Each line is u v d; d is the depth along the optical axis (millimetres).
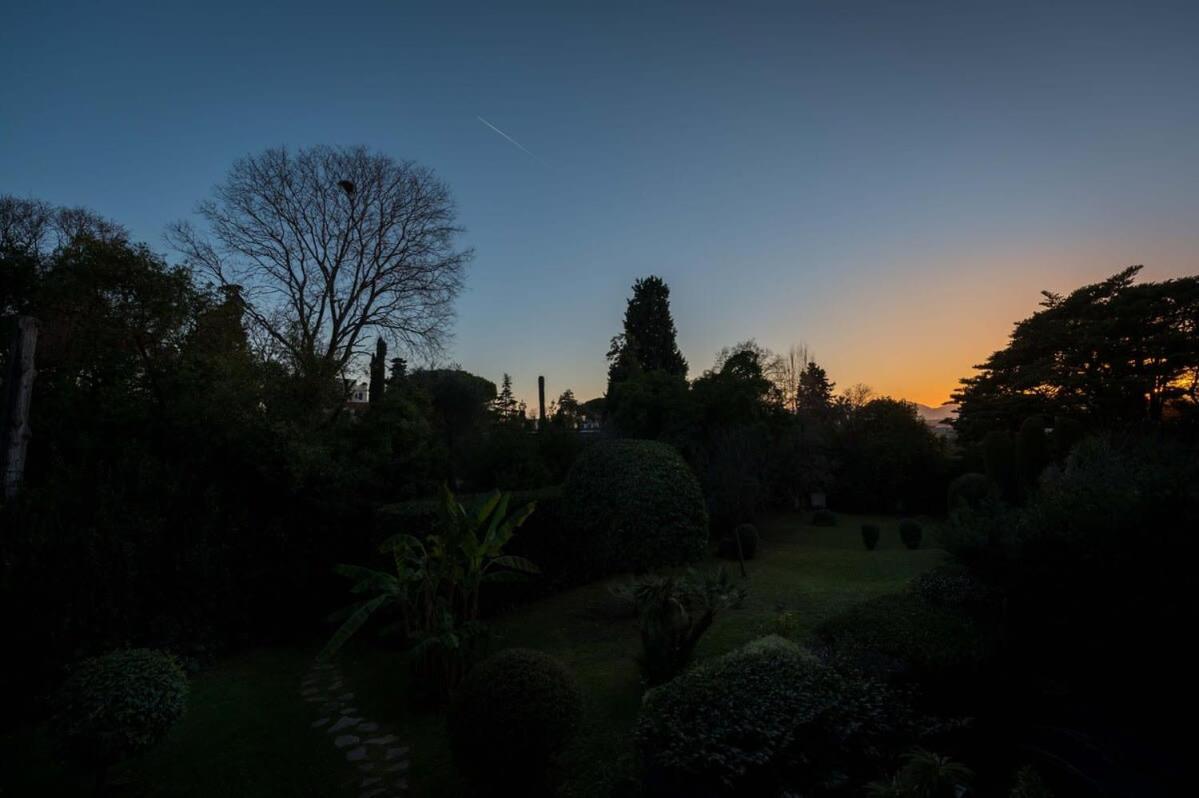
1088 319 25516
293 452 11031
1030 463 12883
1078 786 4789
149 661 5484
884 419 28359
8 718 7266
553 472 17406
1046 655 6211
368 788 5711
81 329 10672
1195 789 4539
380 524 10523
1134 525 5539
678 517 8562
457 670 7418
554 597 12164
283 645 10320
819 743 4465
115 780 5930
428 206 21219
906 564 14133
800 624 9078
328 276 20125
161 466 9969
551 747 5094
